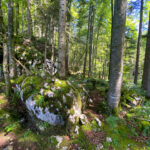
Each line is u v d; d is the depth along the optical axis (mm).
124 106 4672
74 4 9633
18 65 7004
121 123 3578
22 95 3502
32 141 2717
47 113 2947
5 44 4324
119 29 3508
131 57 12062
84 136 2971
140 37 7594
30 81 3721
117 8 3443
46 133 2939
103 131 3254
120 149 2699
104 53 12766
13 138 2777
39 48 9305
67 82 3893
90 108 4449
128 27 10039
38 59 7801
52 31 7043
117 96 3971
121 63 3773
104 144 2809
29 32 9930
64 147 2625
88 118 3672
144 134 3105
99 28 11914
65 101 3146
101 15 9422
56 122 2965
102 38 13164
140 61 14531
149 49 5984
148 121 3461
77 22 10984
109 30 11328
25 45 8227
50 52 9336
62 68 5668
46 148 2592
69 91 3438
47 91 3299
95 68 14414
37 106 3053
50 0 5020
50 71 6883
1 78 6207
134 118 3729
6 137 2787
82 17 9938
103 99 5008
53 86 3494
